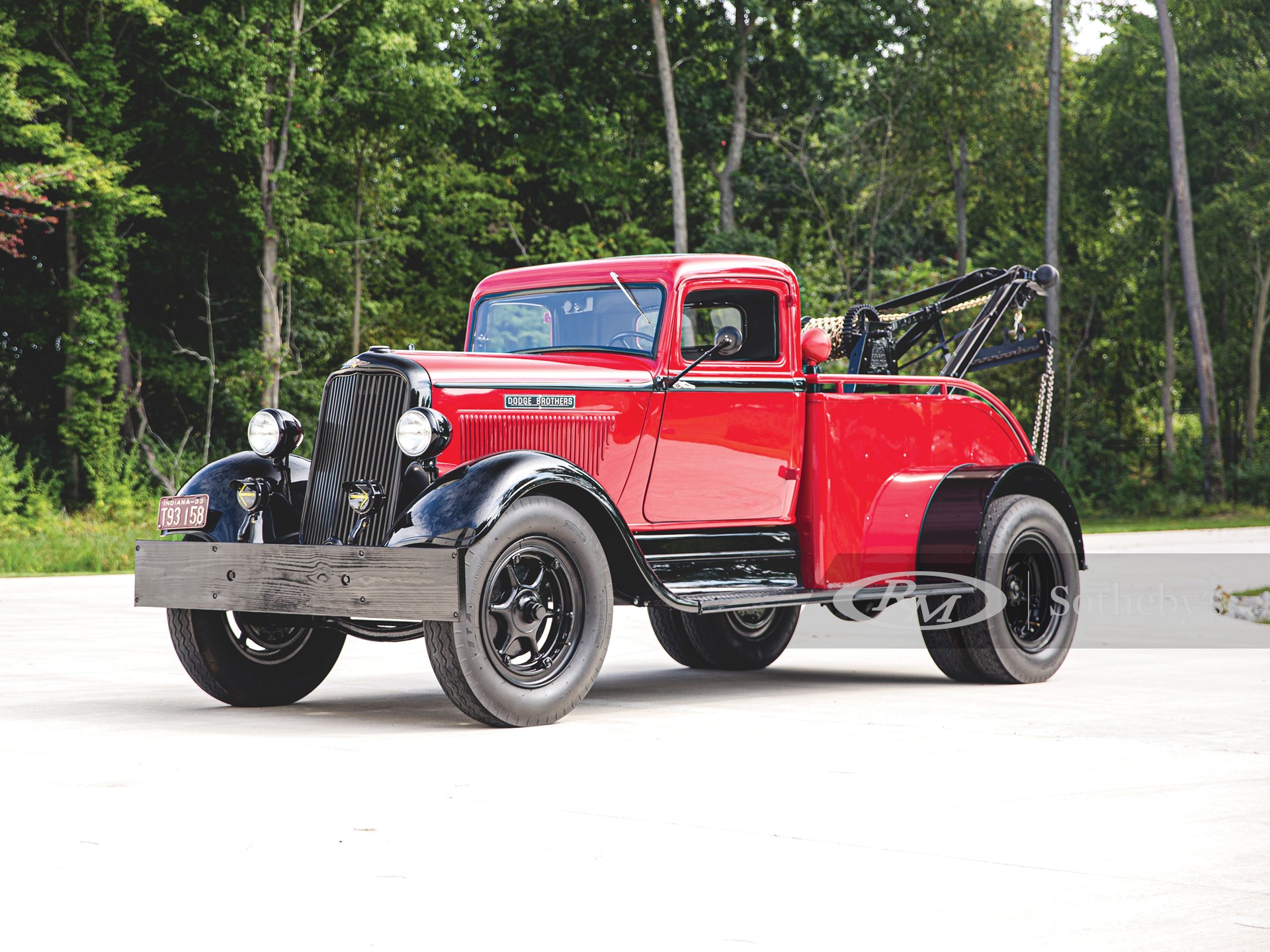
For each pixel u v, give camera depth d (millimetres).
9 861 5180
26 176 33125
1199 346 45906
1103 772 6918
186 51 36062
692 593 9227
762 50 46500
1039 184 54938
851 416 10172
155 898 4703
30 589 21219
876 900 4660
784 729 8305
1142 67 50938
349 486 8602
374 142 42938
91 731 8242
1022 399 53875
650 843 5453
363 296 46219
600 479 9055
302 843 5445
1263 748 7617
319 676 9672
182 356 40500
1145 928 4348
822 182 46469
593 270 9859
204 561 8703
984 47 48594
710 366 9555
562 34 44781
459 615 7859
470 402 8516
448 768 7000
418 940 4238
